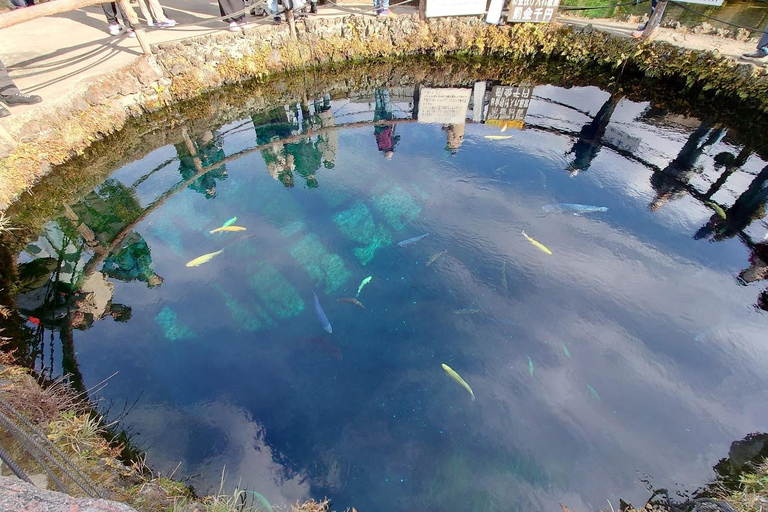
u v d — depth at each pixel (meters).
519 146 6.07
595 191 5.21
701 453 2.90
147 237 4.73
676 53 7.55
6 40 7.43
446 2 8.34
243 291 4.02
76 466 2.37
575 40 8.42
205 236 4.64
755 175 5.75
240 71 7.86
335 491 2.75
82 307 3.95
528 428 3.04
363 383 3.31
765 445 2.92
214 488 2.74
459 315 3.77
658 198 5.15
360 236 4.54
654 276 4.13
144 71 6.87
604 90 8.19
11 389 2.75
